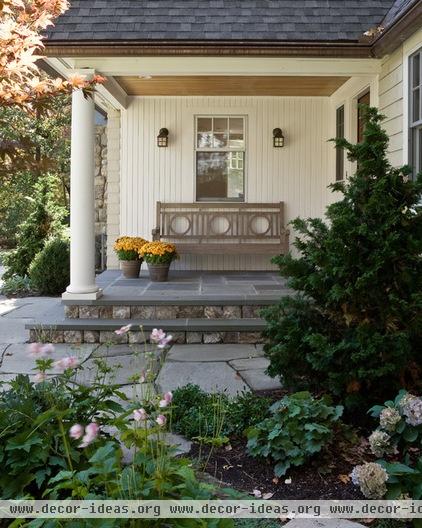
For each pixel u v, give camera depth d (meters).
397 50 5.48
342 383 3.22
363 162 3.30
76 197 5.75
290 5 6.07
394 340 3.09
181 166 8.42
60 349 5.27
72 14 5.82
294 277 3.53
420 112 5.11
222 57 5.70
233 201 8.48
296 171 8.42
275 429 2.76
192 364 4.72
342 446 2.88
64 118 14.62
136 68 5.78
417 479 2.40
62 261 8.57
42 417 2.31
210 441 2.51
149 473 2.05
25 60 2.63
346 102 7.50
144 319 5.74
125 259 7.41
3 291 8.77
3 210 16.27
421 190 3.21
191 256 8.46
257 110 8.38
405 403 2.63
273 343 3.58
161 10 5.96
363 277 3.09
